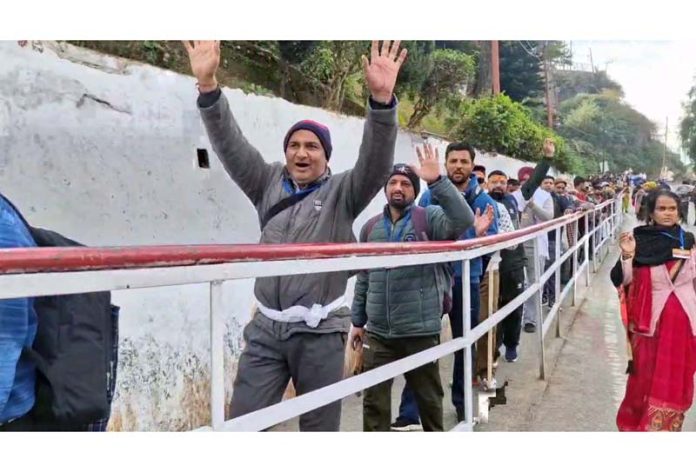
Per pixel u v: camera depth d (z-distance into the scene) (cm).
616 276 344
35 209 280
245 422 169
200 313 354
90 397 156
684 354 326
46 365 152
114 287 134
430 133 768
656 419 328
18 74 277
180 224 347
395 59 240
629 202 1550
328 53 524
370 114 240
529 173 739
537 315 457
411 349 306
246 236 394
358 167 250
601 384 442
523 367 485
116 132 316
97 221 304
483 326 307
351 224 260
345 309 254
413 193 320
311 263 182
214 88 260
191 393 345
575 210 765
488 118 979
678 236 332
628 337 343
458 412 375
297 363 244
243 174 271
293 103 456
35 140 282
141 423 314
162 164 338
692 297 327
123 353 308
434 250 252
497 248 322
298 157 256
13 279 121
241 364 252
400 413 370
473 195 398
